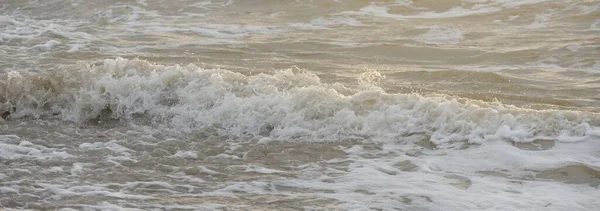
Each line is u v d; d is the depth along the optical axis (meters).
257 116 18.12
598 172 14.53
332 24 32.22
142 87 19.81
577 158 15.20
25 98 19.98
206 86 19.53
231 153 16.52
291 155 16.25
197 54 26.61
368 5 35.03
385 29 30.81
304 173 15.14
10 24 33.97
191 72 20.09
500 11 32.78
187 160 16.06
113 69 20.55
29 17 36.25
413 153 16.14
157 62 25.36
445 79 22.41
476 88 21.41
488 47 27.20
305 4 35.47
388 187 14.20
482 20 31.78
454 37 29.14
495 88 21.39
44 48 28.17
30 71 24.00
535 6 32.81
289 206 13.35
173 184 14.56
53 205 13.35
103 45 28.61
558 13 31.73
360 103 18.06
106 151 16.58
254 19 33.41
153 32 31.16
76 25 33.84
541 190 13.93
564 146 15.78
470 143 16.34
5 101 20.00
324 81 22.14
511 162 15.29
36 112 19.75
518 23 31.02
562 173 14.64
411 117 17.42
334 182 14.59
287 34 30.25
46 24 34.00
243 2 36.34
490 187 14.12
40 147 16.84
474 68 24.48
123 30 31.91
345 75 23.00
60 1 38.59
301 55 26.44
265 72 23.53
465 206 13.16
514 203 13.26
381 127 17.36
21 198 13.66
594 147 15.61
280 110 18.08
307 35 29.97
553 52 25.89
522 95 20.55
